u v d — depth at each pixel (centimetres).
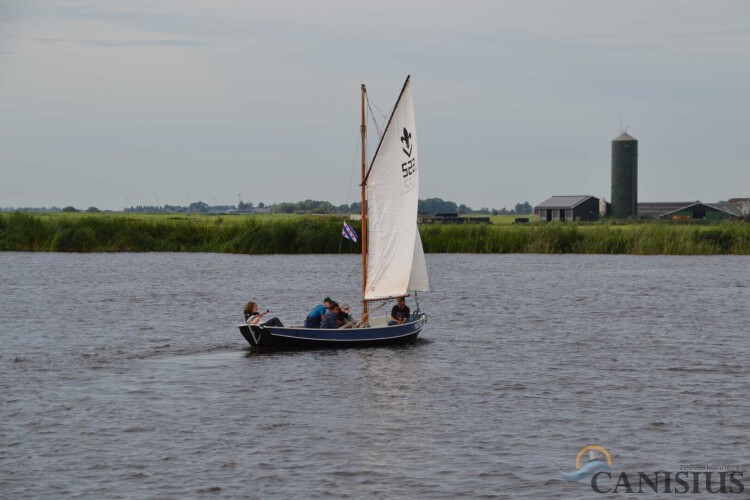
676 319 11050
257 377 7119
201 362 7781
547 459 5056
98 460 5009
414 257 8725
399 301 8862
